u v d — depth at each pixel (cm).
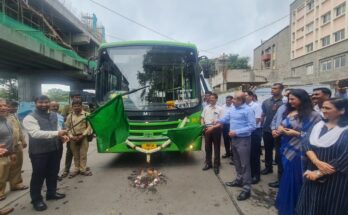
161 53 740
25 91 2427
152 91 721
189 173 675
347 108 279
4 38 1405
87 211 468
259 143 589
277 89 611
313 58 3152
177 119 708
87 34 3134
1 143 501
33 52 1733
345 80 605
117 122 639
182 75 734
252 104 659
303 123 381
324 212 283
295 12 3612
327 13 2891
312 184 292
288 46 3841
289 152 389
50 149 484
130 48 744
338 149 272
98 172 700
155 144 688
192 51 746
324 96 477
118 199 518
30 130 460
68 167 670
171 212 458
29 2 2152
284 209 387
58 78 2922
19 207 491
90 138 678
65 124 664
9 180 567
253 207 472
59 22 2736
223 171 687
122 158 850
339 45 2661
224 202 495
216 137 670
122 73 736
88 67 808
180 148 679
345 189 276
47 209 479
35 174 474
